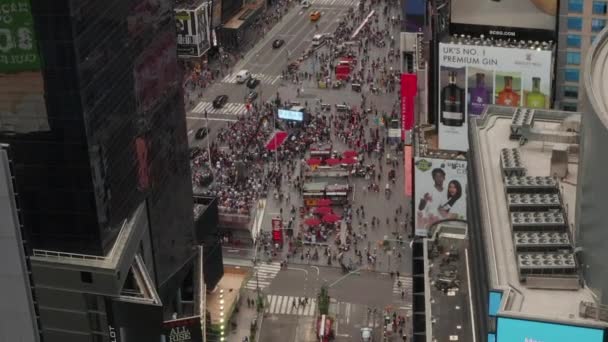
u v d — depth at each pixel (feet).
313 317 529.86
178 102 494.18
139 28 432.66
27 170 394.73
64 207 400.26
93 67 386.11
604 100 298.76
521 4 556.92
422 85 650.84
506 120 408.87
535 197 330.34
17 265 299.38
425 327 403.34
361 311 531.50
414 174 584.81
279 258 583.17
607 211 270.87
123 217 428.15
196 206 540.11
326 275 566.36
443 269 428.15
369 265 572.51
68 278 410.11
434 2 594.65
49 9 361.92
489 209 334.24
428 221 590.96
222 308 521.24
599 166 276.41
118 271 402.93
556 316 274.16
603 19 537.65
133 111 432.25
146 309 410.31
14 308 305.12
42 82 376.27
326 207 618.03
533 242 303.27
